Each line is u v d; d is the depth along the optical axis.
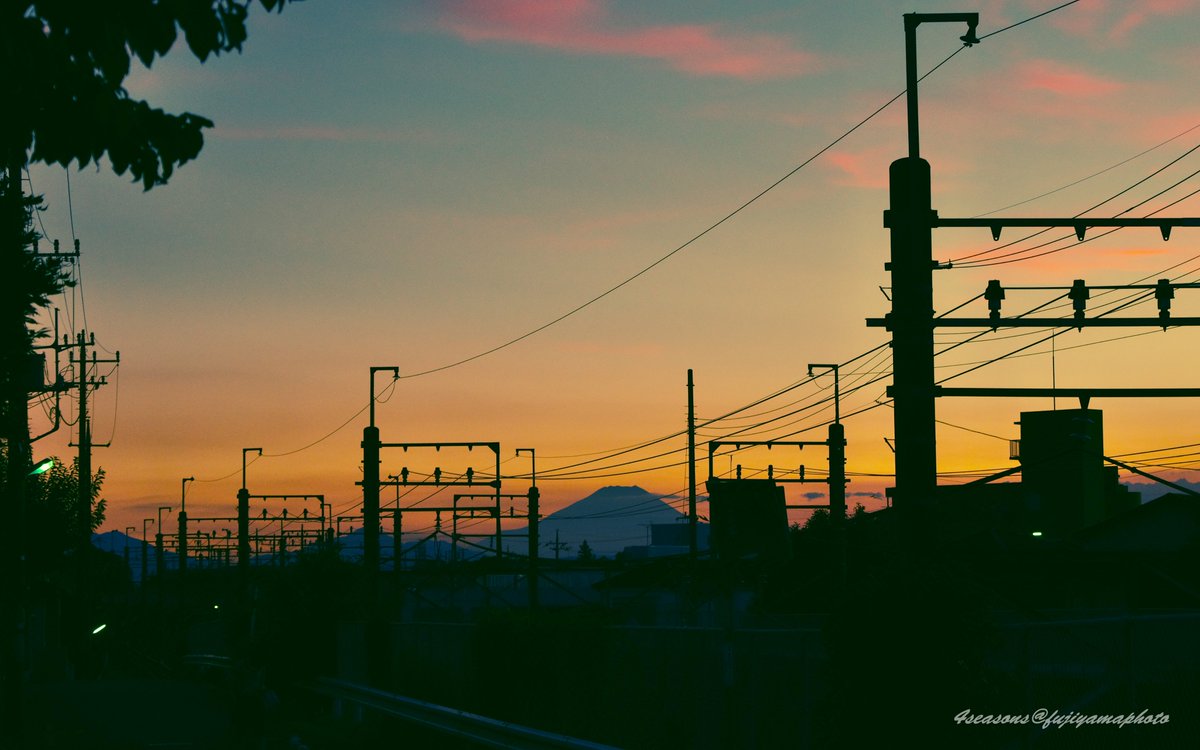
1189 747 17.44
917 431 17.50
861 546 46.44
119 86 6.77
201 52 6.55
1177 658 18.66
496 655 28.17
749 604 52.47
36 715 32.00
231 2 6.54
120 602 110.94
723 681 19.94
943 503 71.81
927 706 14.41
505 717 27.89
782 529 19.64
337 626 41.84
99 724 29.70
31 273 24.81
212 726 29.12
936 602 14.67
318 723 32.78
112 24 6.42
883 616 14.65
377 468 47.50
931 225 18.22
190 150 7.07
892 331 18.00
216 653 76.19
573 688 27.03
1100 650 16.66
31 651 55.62
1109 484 85.88
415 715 25.09
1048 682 17.09
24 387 27.34
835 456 50.41
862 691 14.69
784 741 19.14
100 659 75.38
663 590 70.62
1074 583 45.41
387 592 54.66
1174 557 43.91
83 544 68.38
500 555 64.31
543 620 28.02
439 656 34.00
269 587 42.94
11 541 31.61
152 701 35.97
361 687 29.33
